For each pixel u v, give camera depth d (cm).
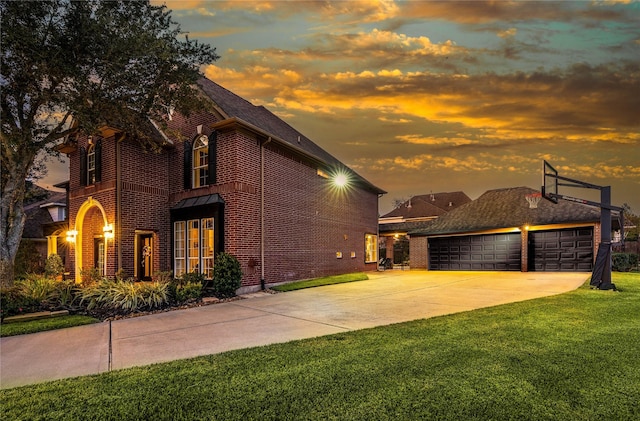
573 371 412
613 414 316
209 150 1296
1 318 822
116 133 1288
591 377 394
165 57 1019
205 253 1279
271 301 1032
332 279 1516
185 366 474
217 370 454
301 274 1512
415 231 2261
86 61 998
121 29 998
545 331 586
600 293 959
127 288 973
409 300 977
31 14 913
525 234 1812
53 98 968
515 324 638
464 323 659
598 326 613
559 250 1753
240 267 1177
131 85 1073
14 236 1055
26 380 455
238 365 470
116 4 1020
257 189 1291
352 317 772
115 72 1023
